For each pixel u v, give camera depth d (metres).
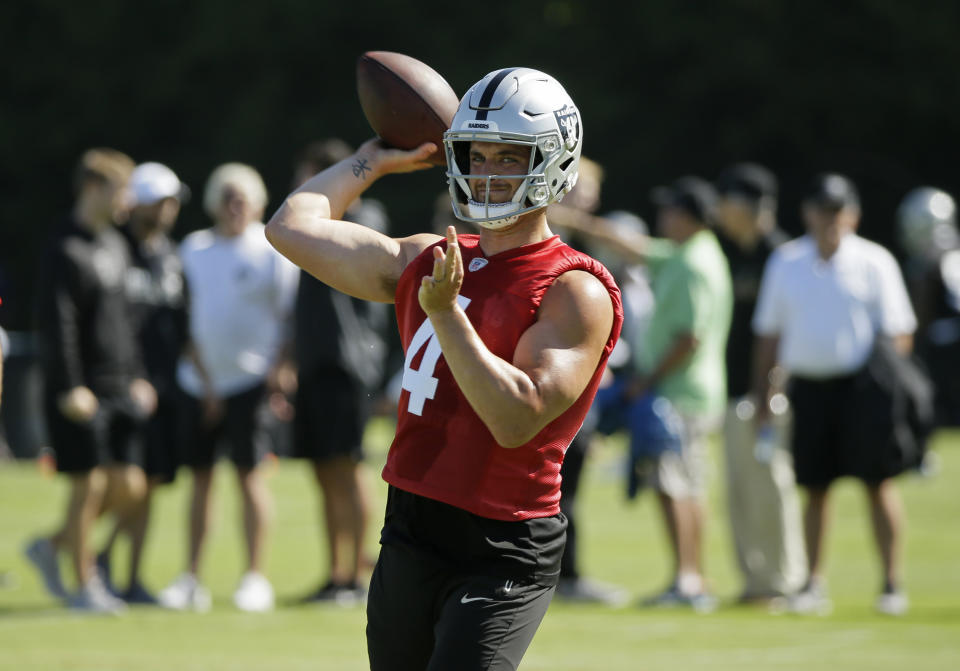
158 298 31.20
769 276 31.81
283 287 31.84
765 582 31.52
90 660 24.14
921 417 30.97
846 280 31.03
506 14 116.94
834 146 116.38
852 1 111.81
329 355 30.25
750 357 32.53
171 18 117.25
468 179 13.83
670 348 31.61
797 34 113.88
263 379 31.30
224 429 31.16
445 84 15.93
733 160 117.12
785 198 116.88
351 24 115.31
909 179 117.19
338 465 30.81
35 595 31.44
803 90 113.31
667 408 31.58
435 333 13.75
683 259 31.88
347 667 23.80
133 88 116.25
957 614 30.11
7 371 58.16
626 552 39.62
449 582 13.66
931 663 24.45
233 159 114.25
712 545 41.50
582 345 13.28
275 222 15.06
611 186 117.31
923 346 53.06
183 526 43.16
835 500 49.75
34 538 29.70
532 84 13.79
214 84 117.12
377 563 14.19
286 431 33.00
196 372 31.11
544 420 12.97
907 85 112.06
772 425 31.47
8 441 58.12
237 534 41.94
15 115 116.38
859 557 38.50
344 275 14.77
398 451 13.98
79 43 116.25
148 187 31.56
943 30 110.69
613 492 52.75
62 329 28.92
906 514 46.38
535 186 13.62
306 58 116.56
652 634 27.28
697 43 114.38
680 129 117.19
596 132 116.38
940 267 52.75
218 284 31.38
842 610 30.72
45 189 117.88
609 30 116.62
